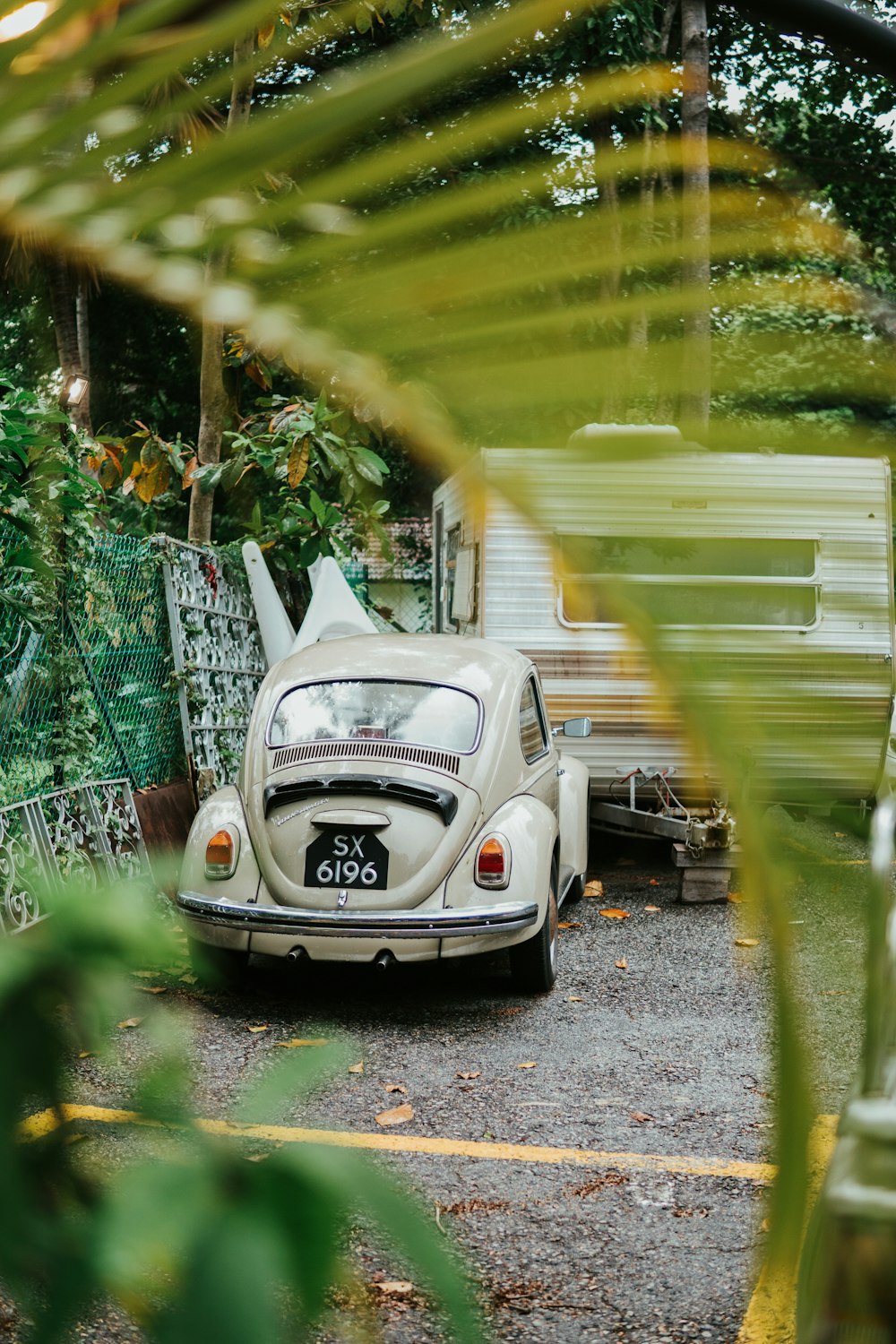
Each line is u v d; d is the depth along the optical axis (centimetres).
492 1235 362
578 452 34
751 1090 485
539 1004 603
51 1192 31
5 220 31
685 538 34
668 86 38
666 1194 391
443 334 35
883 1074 161
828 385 36
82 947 33
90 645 732
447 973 656
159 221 32
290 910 567
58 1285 30
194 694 866
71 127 31
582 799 754
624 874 916
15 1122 31
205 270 34
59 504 543
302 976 645
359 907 566
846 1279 145
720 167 38
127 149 31
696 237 36
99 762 729
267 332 34
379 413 35
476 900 572
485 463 34
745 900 33
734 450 35
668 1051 534
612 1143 434
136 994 34
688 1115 461
